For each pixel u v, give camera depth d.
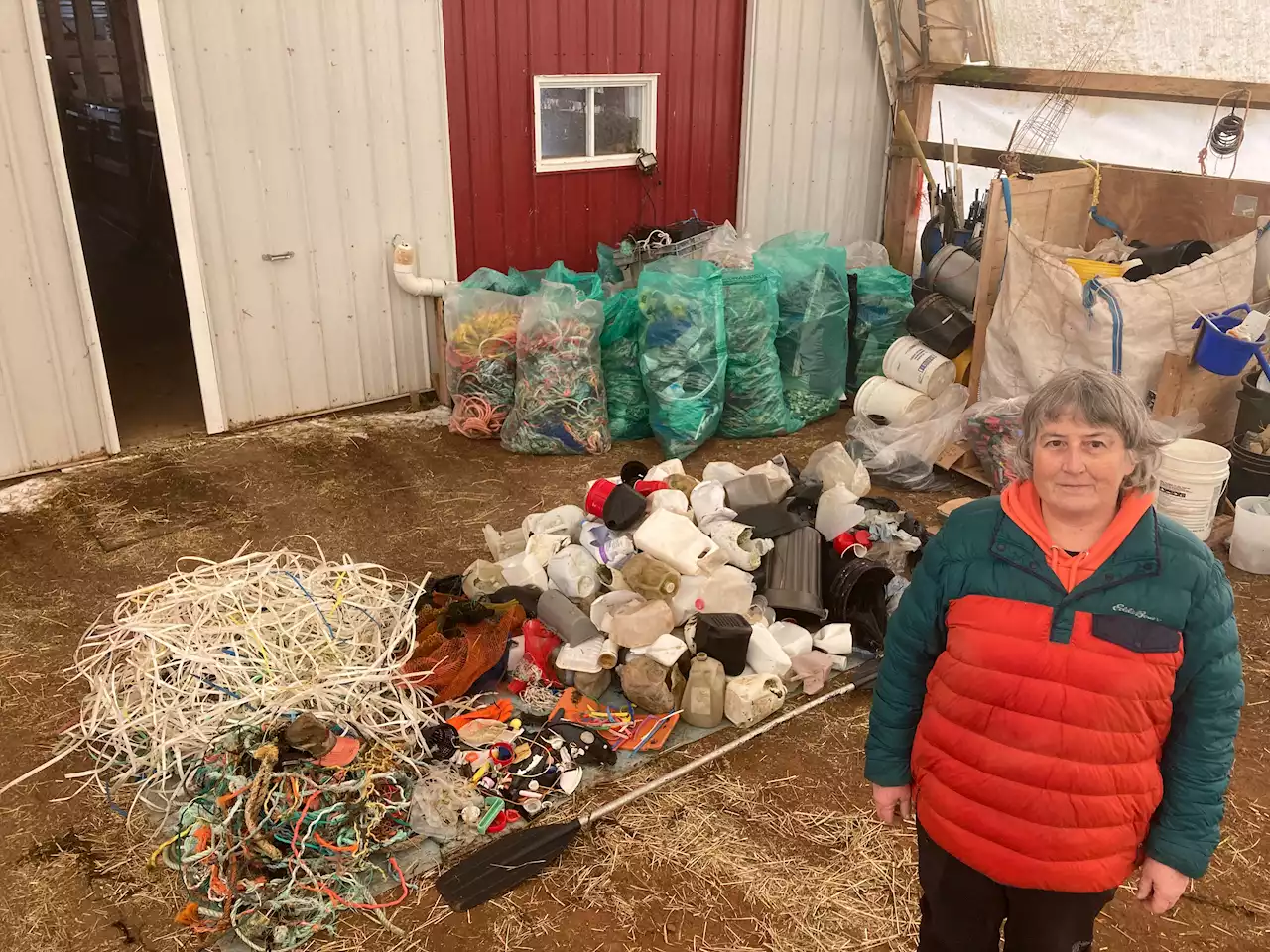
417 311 5.46
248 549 4.03
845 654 3.21
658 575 3.08
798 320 5.25
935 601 1.63
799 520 3.40
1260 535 3.83
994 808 1.56
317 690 2.71
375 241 5.20
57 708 3.06
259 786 2.43
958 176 6.40
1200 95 5.16
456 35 5.10
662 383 4.82
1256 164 5.06
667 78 5.88
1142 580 1.47
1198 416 4.27
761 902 2.37
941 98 6.54
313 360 5.21
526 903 2.36
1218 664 1.47
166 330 6.59
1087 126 5.77
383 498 4.48
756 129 6.29
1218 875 2.46
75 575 3.82
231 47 4.51
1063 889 1.55
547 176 5.66
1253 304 4.41
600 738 2.82
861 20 6.50
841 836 2.57
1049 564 1.51
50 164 4.26
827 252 5.36
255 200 4.78
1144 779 1.51
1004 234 4.50
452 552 4.02
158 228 7.43
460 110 5.25
